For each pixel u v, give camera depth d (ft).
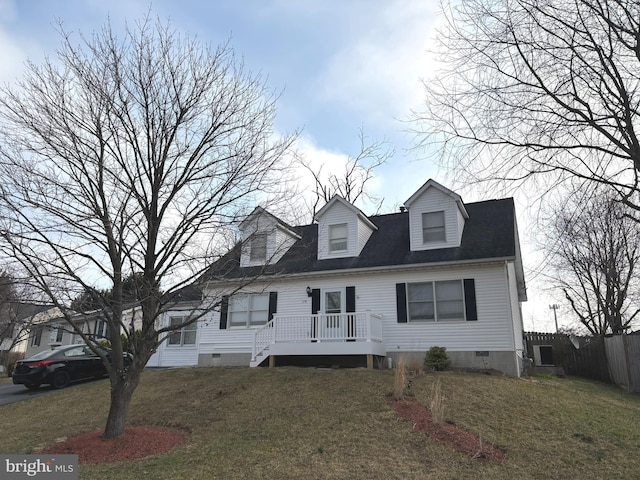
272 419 32.17
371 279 55.98
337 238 61.05
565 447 26.30
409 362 45.91
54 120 27.63
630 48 21.63
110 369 29.12
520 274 64.18
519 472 23.18
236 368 52.13
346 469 23.50
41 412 40.93
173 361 68.18
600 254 64.49
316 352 51.70
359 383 39.01
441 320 51.60
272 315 59.57
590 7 22.34
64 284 26.86
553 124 24.41
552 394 37.68
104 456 26.14
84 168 27.22
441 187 56.18
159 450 27.43
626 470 23.34
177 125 30.35
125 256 28.78
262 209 33.37
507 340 48.34
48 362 53.83
